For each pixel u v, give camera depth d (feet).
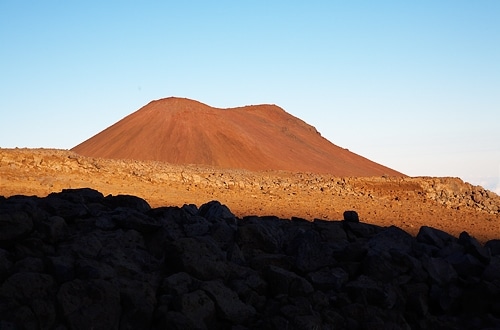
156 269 28.53
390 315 28.45
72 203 32.63
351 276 31.19
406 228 67.15
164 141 252.83
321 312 27.76
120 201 35.73
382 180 117.39
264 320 25.95
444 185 115.96
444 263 32.48
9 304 23.26
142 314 24.40
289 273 28.73
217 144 254.06
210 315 25.41
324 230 35.88
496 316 30.45
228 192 92.17
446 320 30.35
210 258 28.53
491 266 32.48
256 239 32.01
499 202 111.34
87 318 23.45
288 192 99.86
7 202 31.17
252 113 322.75
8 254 26.32
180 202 75.10
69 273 25.21
